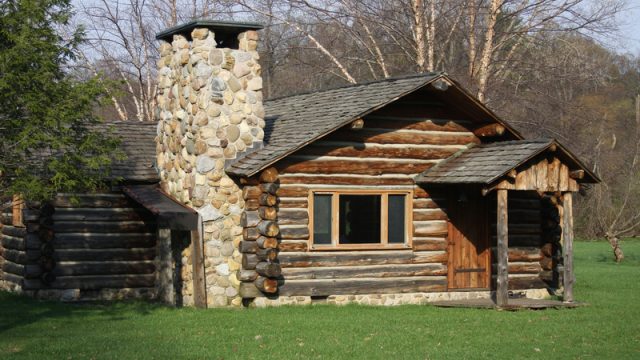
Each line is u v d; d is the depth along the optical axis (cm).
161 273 1816
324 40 3366
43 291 1834
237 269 1725
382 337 1363
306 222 1731
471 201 1889
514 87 3014
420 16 2772
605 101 4884
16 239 1938
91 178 1419
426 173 1823
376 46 2892
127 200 1912
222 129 1734
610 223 3859
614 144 4131
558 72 2889
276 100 2259
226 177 1733
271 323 1481
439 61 2934
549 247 1948
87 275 1870
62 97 1338
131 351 1216
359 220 1789
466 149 1873
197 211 1719
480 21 2994
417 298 1828
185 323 1472
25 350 1222
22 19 1305
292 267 1727
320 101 1983
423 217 1839
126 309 1669
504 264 1705
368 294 1788
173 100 1875
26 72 1292
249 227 1702
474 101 1798
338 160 1762
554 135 2978
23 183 1305
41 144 1343
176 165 1845
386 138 1808
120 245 1902
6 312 1603
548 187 1719
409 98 1831
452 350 1271
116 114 4216
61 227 1858
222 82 1745
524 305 1720
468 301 1820
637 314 1666
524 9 2706
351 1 2878
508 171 1659
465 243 1880
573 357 1243
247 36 1780
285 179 1719
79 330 1395
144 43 3584
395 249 1811
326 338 1346
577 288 2147
